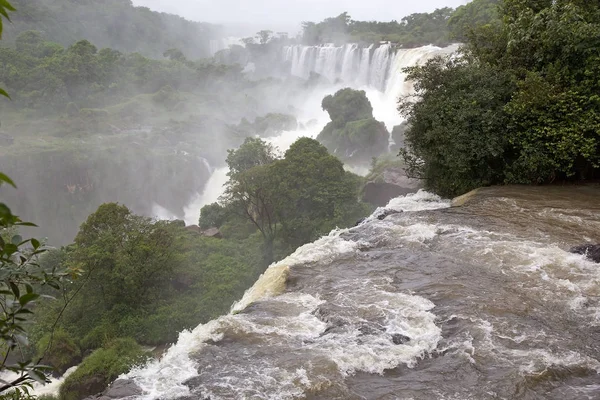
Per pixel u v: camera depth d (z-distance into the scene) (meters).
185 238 36.81
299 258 9.58
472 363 6.03
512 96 14.16
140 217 31.27
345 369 5.93
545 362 5.98
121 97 104.19
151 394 5.53
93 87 101.06
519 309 7.30
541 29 14.87
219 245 37.06
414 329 6.83
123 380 5.84
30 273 3.38
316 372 5.86
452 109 14.38
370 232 11.03
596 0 15.27
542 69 14.92
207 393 5.52
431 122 15.05
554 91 13.90
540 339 6.52
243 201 34.94
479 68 15.14
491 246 9.69
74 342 26.12
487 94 14.16
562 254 9.13
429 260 9.24
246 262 34.00
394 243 10.27
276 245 35.41
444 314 7.25
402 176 39.91
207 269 32.59
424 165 16.45
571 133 13.37
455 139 14.00
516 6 16.38
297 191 33.84
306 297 7.95
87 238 29.23
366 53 86.44
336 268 9.14
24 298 2.90
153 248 29.50
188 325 26.78
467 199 13.45
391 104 72.56
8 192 70.50
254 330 6.86
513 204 12.46
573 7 14.20
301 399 5.42
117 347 22.89
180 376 5.87
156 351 25.56
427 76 15.98
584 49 13.84
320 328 6.96
